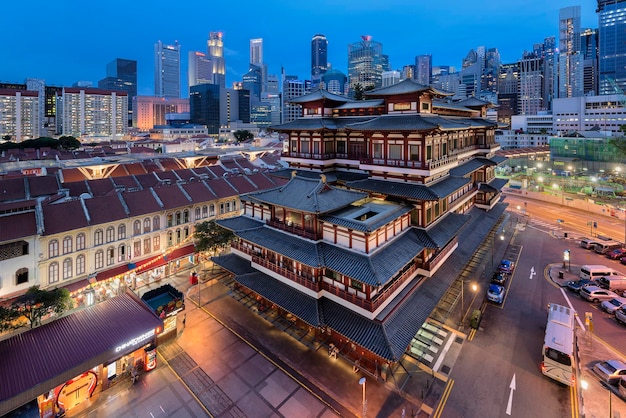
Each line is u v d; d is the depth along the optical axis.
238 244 48.59
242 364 36.62
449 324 42.81
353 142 52.16
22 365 28.59
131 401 32.12
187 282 54.31
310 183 40.78
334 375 34.91
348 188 46.41
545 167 142.75
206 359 37.44
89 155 135.50
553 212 95.38
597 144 127.62
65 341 31.78
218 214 66.81
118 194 55.09
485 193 66.88
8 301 40.25
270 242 40.34
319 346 37.75
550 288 52.62
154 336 35.00
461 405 31.17
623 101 181.12
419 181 42.56
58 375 28.17
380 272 32.66
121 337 32.88
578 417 29.84
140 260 54.19
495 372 35.06
